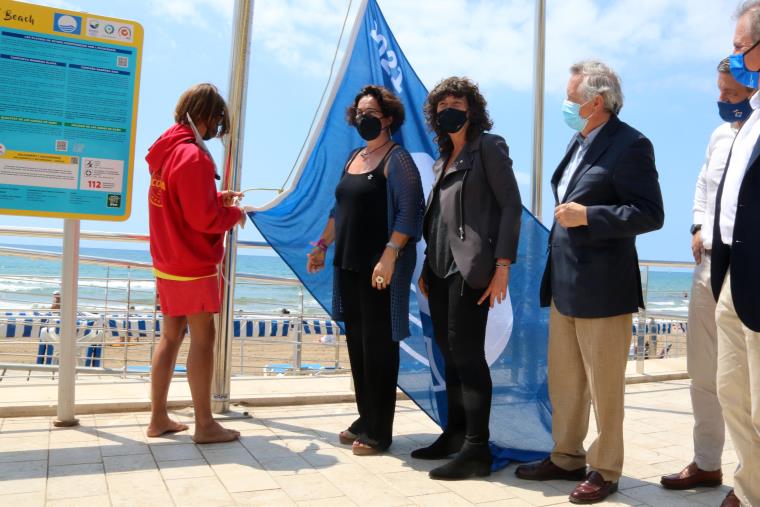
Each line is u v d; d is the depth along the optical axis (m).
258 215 4.14
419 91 4.31
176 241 3.42
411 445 3.78
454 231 3.23
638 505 2.92
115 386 4.73
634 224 2.83
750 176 2.35
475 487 3.08
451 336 3.25
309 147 4.28
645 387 6.03
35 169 3.56
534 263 3.77
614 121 3.09
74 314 3.84
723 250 2.60
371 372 3.51
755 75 2.39
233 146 4.19
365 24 4.40
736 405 2.54
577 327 3.08
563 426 3.22
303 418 4.34
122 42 3.73
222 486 2.93
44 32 3.55
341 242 3.60
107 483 2.91
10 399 4.21
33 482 2.89
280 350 11.38
